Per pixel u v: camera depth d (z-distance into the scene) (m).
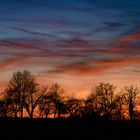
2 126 67.06
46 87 104.81
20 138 58.62
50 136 60.84
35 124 69.94
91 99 104.50
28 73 102.44
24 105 101.12
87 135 62.22
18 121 72.62
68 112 104.12
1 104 99.31
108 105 104.44
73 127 68.31
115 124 71.88
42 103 103.38
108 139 59.62
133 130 66.31
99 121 75.69
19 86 101.12
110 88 105.62
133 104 104.06
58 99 105.00
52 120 75.25
